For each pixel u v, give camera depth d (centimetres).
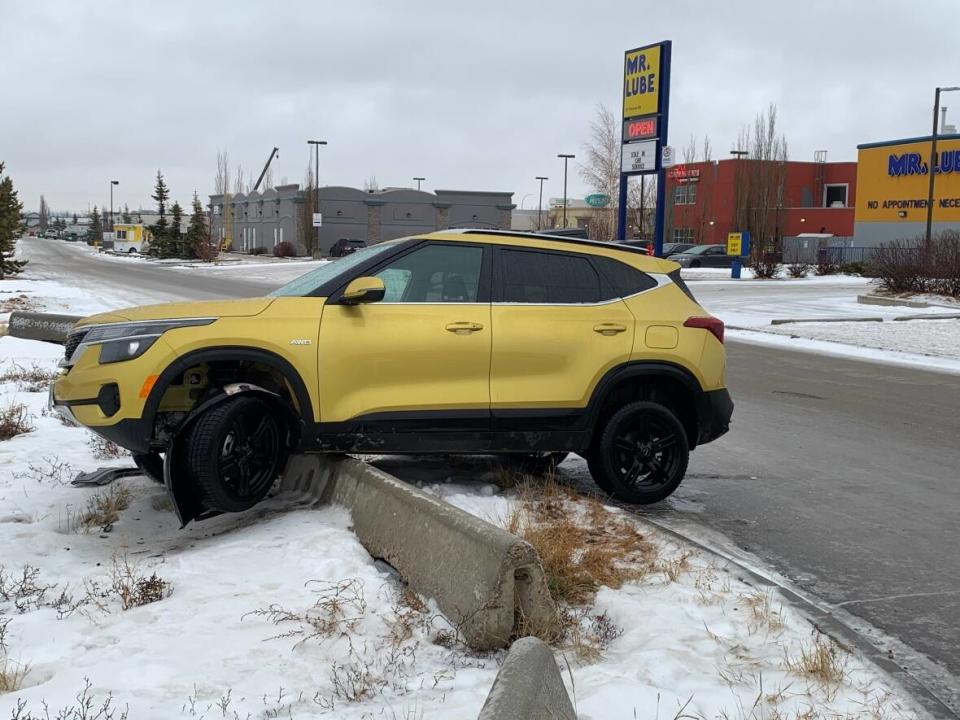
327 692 343
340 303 571
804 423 1023
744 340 1947
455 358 584
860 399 1195
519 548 395
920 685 383
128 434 523
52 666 362
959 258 2808
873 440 934
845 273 4681
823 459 843
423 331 578
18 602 437
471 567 407
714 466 808
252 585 446
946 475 787
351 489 541
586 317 620
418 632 401
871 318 2328
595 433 634
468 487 640
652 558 507
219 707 324
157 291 3353
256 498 545
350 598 427
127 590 433
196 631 391
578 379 609
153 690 337
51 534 543
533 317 605
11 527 552
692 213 7212
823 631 433
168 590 442
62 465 699
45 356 1381
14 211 4281
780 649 404
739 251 4397
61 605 435
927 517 657
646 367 629
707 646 399
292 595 432
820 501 696
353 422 566
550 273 627
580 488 691
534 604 397
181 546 528
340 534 502
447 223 8031
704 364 644
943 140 5162
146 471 618
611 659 389
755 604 450
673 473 645
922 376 1423
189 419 527
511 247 621
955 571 544
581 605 444
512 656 306
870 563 556
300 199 7819
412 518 466
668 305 648
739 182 6631
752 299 3045
